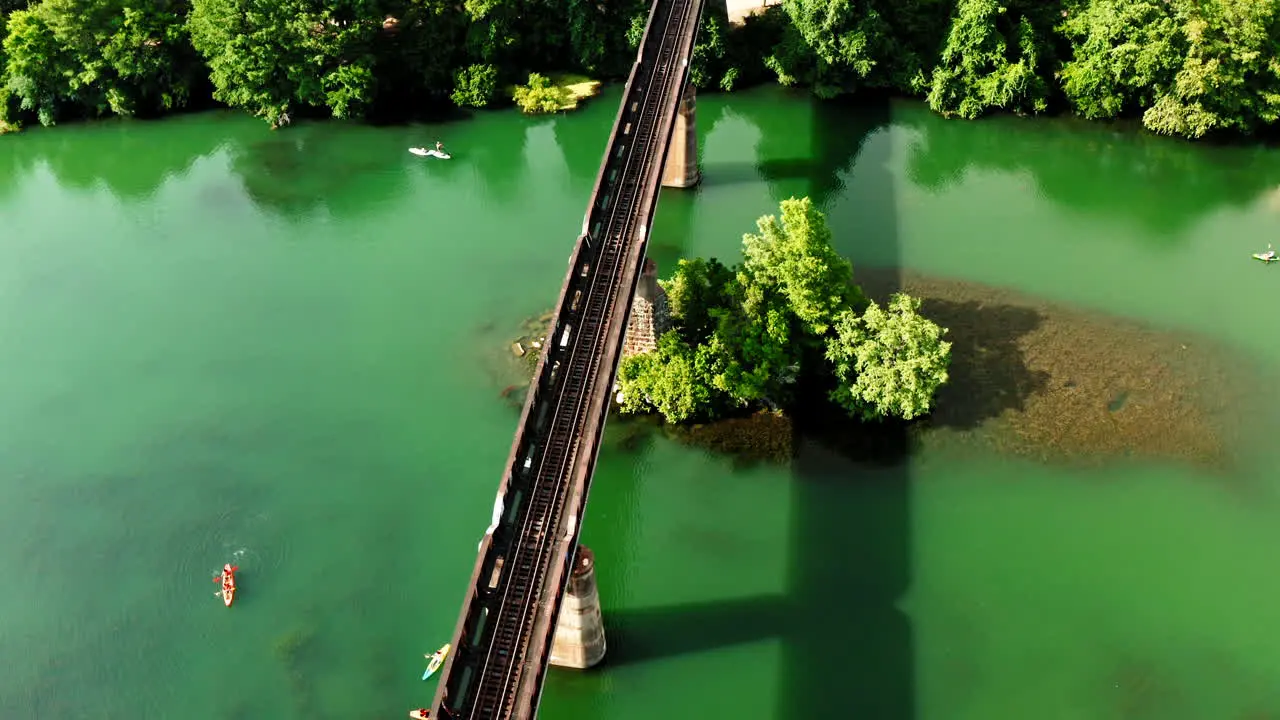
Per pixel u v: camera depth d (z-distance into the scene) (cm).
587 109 14712
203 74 14925
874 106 14650
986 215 12419
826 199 12725
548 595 6378
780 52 14788
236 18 13725
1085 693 7256
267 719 7181
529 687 5791
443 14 14700
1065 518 8550
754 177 13162
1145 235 12056
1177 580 8038
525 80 15112
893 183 13038
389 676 7431
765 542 8388
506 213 12581
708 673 7419
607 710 7250
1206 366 10025
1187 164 13388
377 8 14288
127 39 14062
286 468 9088
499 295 11119
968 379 9869
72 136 14325
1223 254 11725
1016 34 14212
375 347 10425
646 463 9100
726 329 9388
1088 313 10744
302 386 9969
